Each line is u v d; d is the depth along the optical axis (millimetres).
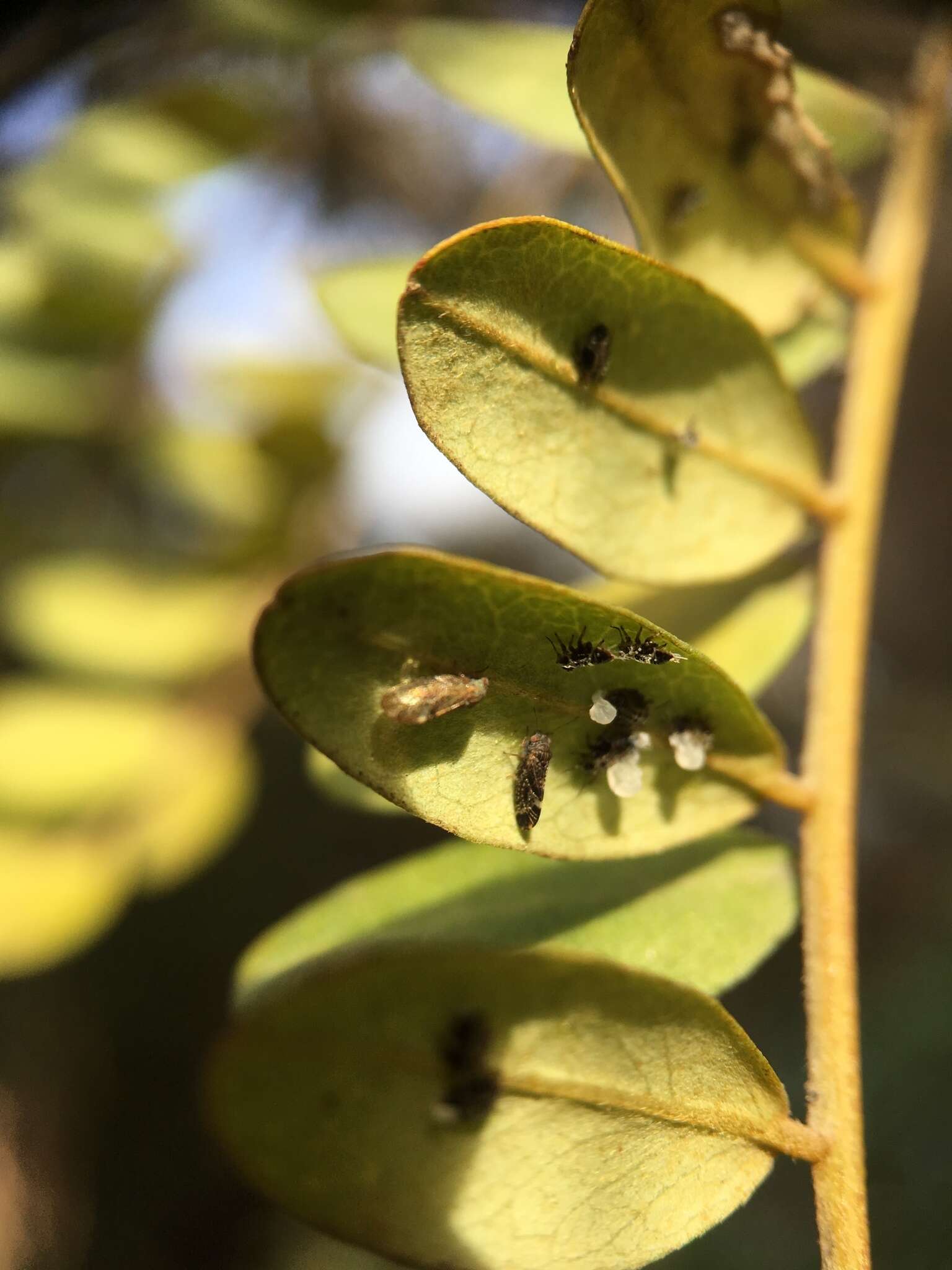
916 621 111
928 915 104
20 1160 113
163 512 96
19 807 59
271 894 121
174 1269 116
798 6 60
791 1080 94
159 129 76
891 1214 85
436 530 110
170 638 70
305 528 81
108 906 57
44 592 73
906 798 108
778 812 88
